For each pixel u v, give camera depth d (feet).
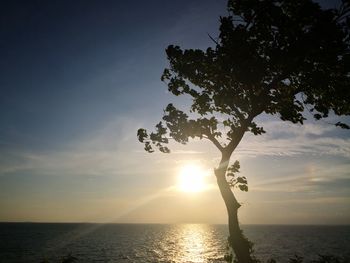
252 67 54.03
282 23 51.80
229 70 56.49
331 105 62.59
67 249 351.25
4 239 493.77
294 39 51.65
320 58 53.11
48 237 564.30
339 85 57.36
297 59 53.72
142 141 66.59
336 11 50.42
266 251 332.39
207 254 328.70
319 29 49.24
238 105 58.70
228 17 53.88
